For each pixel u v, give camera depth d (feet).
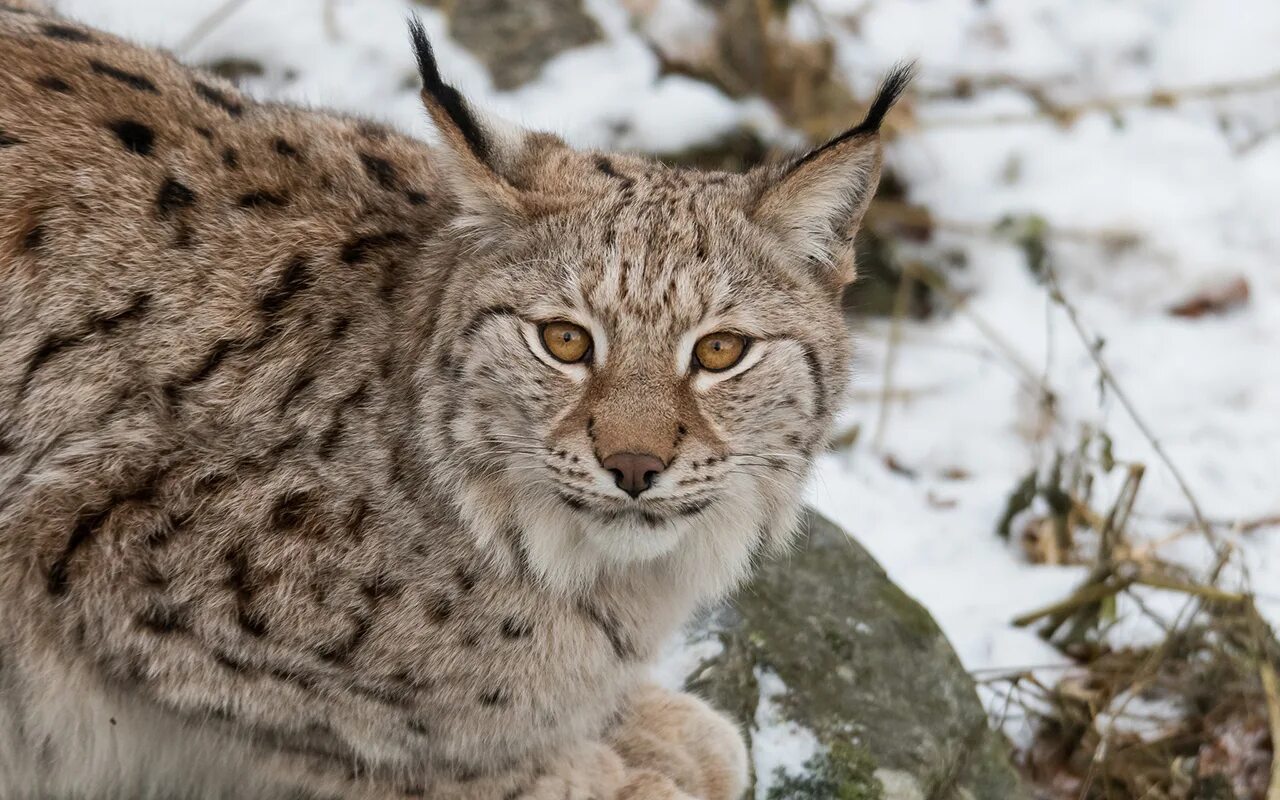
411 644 28.04
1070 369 54.65
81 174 27.84
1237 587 41.55
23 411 27.43
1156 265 59.06
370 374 28.02
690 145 58.08
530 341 27.20
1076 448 47.67
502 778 30.27
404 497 27.76
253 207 28.45
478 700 28.78
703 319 27.30
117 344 27.58
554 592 28.50
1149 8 70.49
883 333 56.54
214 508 27.35
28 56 28.84
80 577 27.37
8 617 27.71
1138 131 64.49
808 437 29.43
